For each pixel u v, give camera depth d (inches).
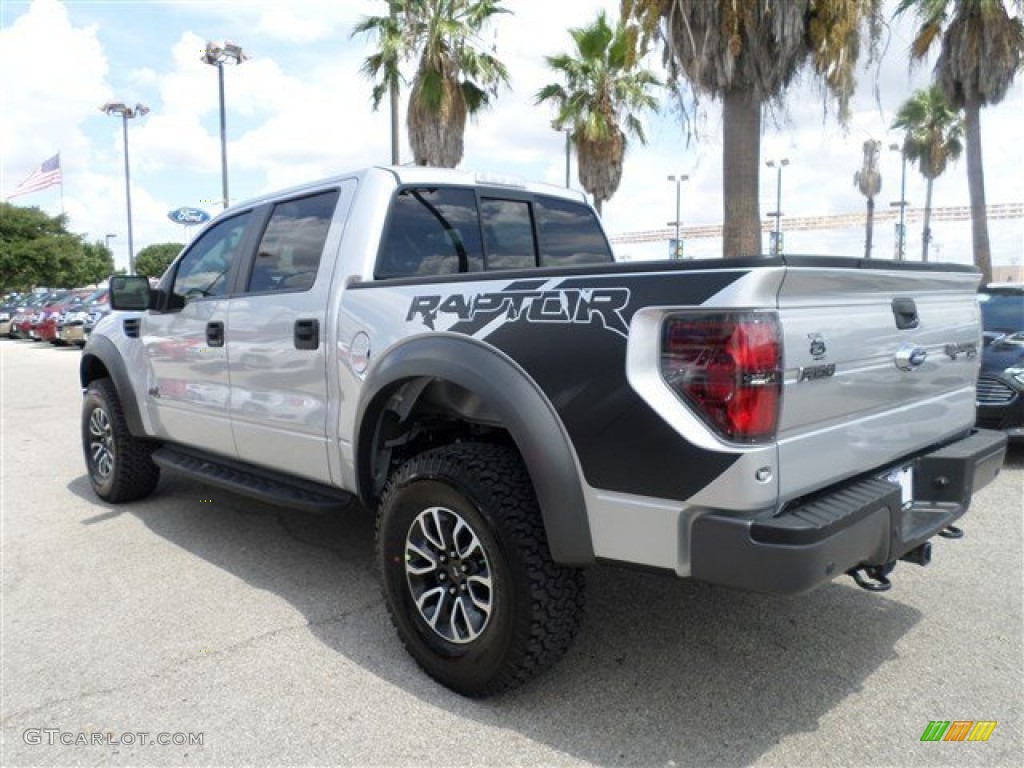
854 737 98.7
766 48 395.2
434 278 115.8
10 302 1232.2
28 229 2143.2
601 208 724.0
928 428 118.0
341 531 185.5
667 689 110.4
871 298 101.9
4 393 483.2
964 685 110.4
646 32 410.0
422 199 143.8
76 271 2192.4
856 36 389.4
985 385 239.8
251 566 162.7
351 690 112.0
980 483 121.5
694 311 86.2
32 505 215.5
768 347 84.0
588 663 118.0
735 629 128.9
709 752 96.0
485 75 589.3
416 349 113.0
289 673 117.2
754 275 82.8
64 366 679.7
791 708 105.3
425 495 109.3
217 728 102.9
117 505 212.5
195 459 178.5
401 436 127.4
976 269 130.2
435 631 111.5
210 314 163.9
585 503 96.1
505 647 101.7
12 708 109.0
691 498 87.1
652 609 136.9
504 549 99.8
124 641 128.8
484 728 101.9
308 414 139.3
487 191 156.8
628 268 92.2
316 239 142.6
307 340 137.1
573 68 689.6
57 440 320.2
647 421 89.3
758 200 417.7
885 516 95.3
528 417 97.7
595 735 99.7
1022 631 126.8
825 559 84.0
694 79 403.9
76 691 113.1
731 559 85.0
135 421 195.5
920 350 110.8
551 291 99.0
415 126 599.5
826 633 127.1
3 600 147.6
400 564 114.7
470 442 112.6
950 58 649.6
